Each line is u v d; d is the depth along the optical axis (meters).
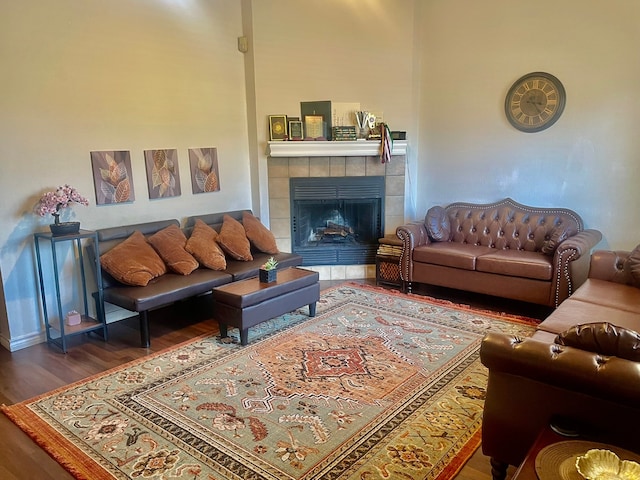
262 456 2.28
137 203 4.39
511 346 1.89
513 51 4.82
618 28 4.25
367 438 2.42
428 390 2.89
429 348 3.49
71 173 3.87
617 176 4.45
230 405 2.74
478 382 2.98
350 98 5.28
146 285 3.79
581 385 1.73
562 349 1.81
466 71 5.14
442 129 5.42
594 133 4.50
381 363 3.25
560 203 4.79
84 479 2.14
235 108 5.19
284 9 5.03
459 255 4.52
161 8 4.39
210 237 4.49
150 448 2.36
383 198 5.45
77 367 3.29
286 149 5.17
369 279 5.46
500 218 4.93
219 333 3.83
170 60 4.50
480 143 5.19
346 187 5.38
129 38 4.16
